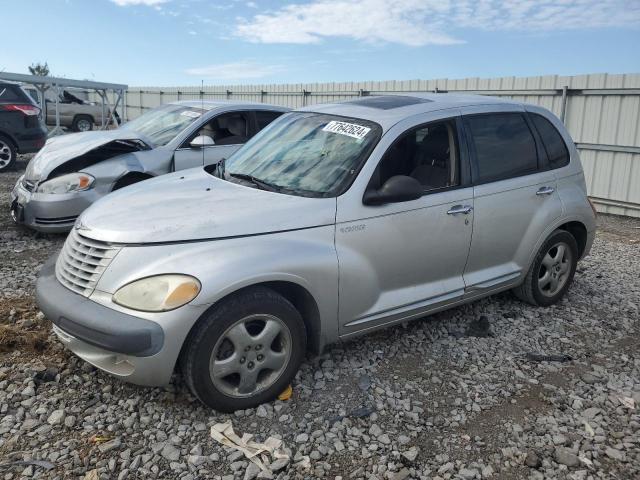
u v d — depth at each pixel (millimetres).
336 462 2967
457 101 4590
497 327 4750
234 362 3234
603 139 10406
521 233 4723
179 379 3604
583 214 5184
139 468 2834
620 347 4516
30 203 6543
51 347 3934
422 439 3205
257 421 3264
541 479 2920
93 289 3191
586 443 3217
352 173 3785
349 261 3627
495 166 4520
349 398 3555
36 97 22484
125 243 3209
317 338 3660
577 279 6164
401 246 3891
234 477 2807
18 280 5297
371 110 4316
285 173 3994
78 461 2848
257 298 3250
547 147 4996
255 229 3373
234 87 20125
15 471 2750
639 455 3133
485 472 2955
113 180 6648
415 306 4066
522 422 3414
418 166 4090
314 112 4602
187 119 7551
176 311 3012
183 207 3527
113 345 2988
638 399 3727
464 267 4371
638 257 7309
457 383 3822
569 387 3850
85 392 3445
